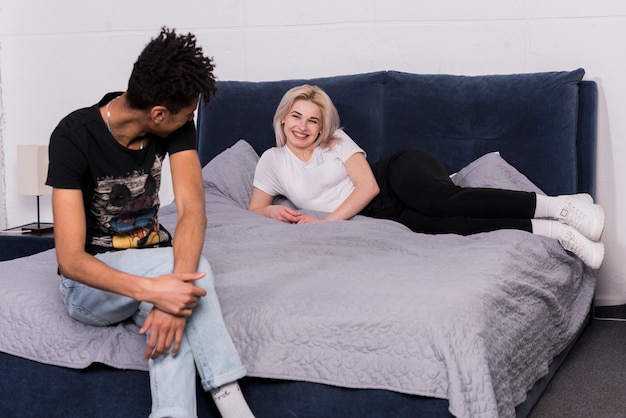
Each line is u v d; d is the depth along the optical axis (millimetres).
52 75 4398
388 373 1997
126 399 2188
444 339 1964
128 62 4301
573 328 2977
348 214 3404
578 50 3762
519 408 2301
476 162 3568
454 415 1897
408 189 3324
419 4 3930
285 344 2086
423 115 3721
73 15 4332
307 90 3580
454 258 2641
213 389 2016
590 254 3098
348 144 3572
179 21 4223
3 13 4406
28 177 4148
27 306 2279
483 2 3854
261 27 4133
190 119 2287
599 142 3764
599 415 2537
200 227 2146
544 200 3145
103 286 1967
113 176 2133
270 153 3652
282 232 3088
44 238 3941
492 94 3652
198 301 2016
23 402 2275
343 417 2047
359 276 2404
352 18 4020
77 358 2188
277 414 2105
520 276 2582
